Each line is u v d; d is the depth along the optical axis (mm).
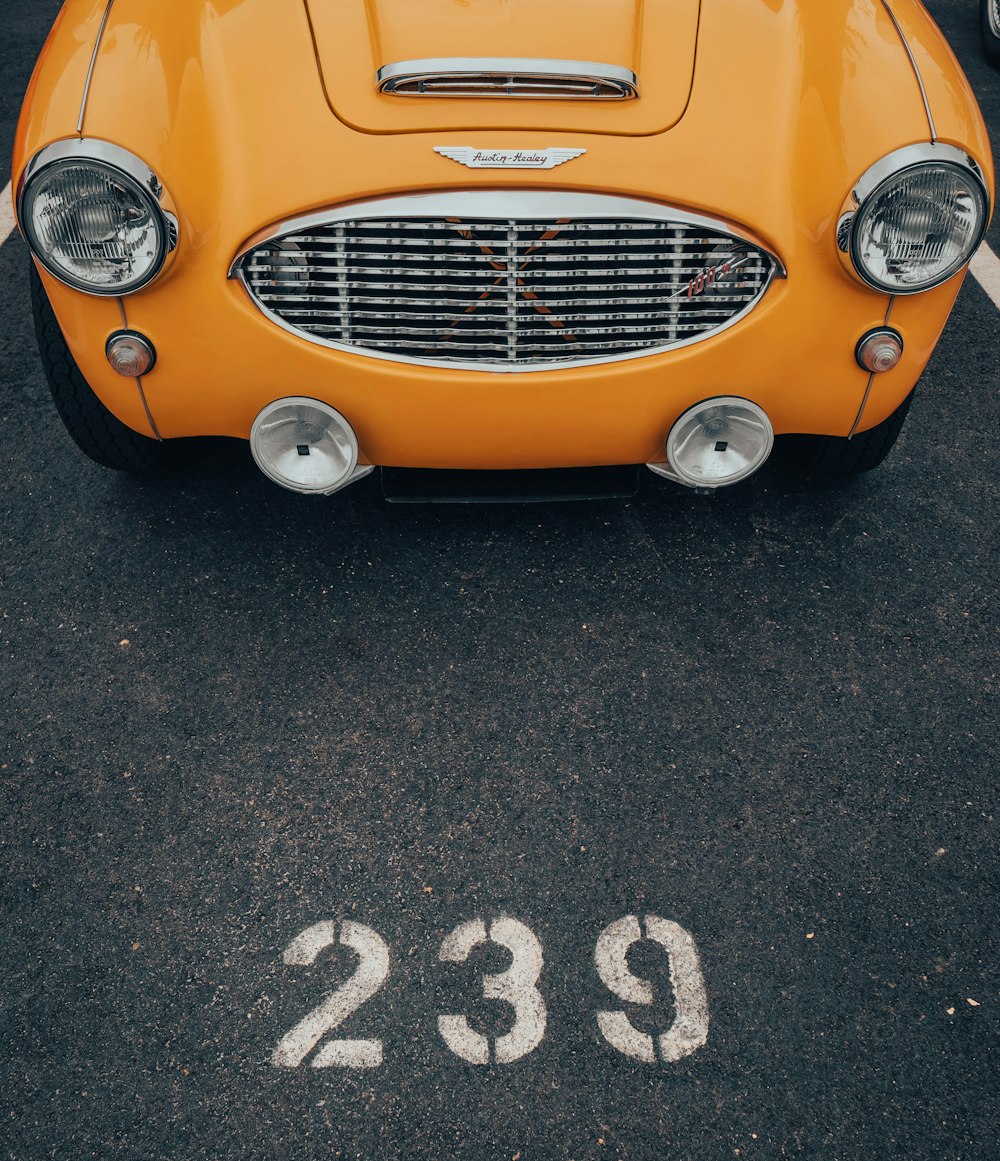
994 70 5172
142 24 2271
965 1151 1809
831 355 2279
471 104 2150
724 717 2449
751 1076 1888
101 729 2404
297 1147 1795
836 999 1989
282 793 2291
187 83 2225
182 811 2258
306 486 2393
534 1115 1834
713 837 2229
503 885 2141
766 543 2842
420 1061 1896
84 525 2848
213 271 2152
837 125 2178
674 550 2818
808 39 2318
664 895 2131
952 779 2342
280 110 2186
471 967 2020
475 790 2301
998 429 3207
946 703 2490
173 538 2818
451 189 2109
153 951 2039
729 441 2357
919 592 2736
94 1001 1969
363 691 2488
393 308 2227
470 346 2242
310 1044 1917
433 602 2682
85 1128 1812
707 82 2238
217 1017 1949
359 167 2111
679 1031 1941
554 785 2312
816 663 2566
